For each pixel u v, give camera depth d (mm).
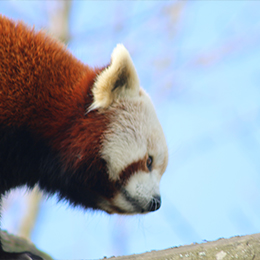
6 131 7672
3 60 7754
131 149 8102
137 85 8375
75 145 7848
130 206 8422
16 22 8352
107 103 7906
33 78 7852
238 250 7004
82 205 8773
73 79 8148
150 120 8484
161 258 7078
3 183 8000
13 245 10859
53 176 8195
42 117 7844
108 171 8070
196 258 6996
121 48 7914
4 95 7637
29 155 8008
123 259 7352
